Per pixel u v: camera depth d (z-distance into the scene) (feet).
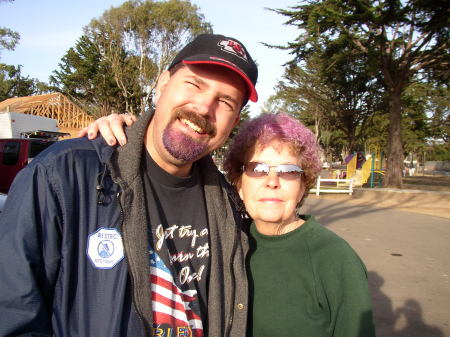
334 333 2.43
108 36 55.93
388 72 30.25
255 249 2.86
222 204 2.76
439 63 29.81
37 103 47.93
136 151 2.30
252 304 2.68
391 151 31.07
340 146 84.02
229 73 2.36
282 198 2.71
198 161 2.77
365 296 2.34
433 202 21.18
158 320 2.17
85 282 1.99
